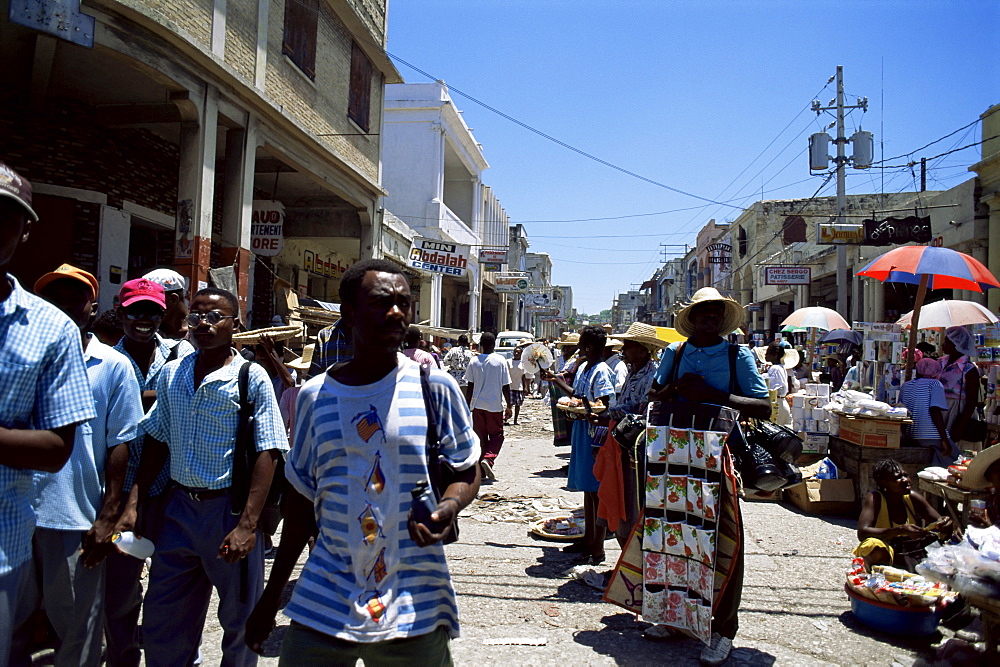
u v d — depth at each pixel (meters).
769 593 4.80
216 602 4.72
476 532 6.41
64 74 9.34
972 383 7.30
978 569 3.39
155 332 3.80
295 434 2.32
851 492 7.04
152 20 8.20
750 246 40.56
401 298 2.22
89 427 3.10
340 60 14.38
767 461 3.94
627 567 4.16
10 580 2.07
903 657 3.84
